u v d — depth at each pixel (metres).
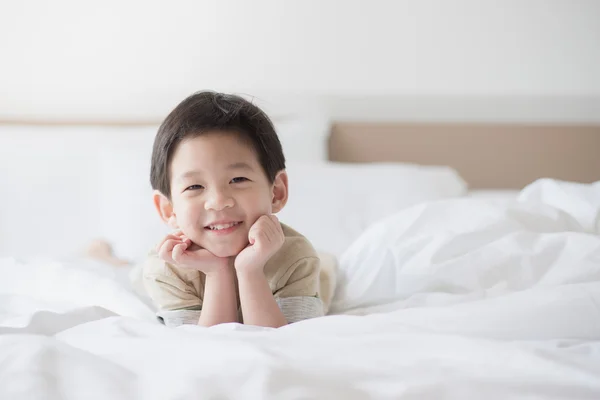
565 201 1.45
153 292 1.21
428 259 1.25
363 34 2.46
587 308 0.92
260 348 0.76
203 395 0.66
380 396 0.68
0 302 1.29
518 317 0.91
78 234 2.17
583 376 0.69
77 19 2.42
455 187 2.08
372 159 2.48
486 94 2.47
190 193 1.09
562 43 2.46
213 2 2.44
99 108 2.44
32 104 2.43
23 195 2.18
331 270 1.36
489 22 2.46
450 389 0.69
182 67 2.45
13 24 2.41
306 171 2.07
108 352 0.80
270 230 1.09
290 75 2.46
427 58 2.47
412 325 0.90
